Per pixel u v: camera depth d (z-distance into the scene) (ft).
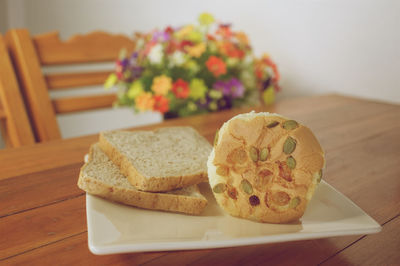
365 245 1.23
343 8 3.18
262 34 3.83
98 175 1.39
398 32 2.90
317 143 1.20
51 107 2.98
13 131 2.80
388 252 1.20
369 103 3.01
